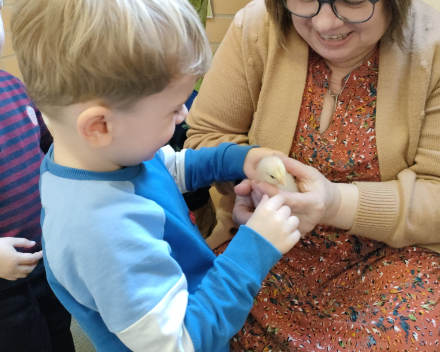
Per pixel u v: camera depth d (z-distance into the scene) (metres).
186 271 0.68
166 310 0.52
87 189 0.52
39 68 0.46
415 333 0.71
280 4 0.82
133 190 0.57
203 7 1.40
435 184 0.85
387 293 0.82
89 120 0.47
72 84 0.46
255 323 0.81
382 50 0.83
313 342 0.74
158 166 0.70
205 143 1.01
